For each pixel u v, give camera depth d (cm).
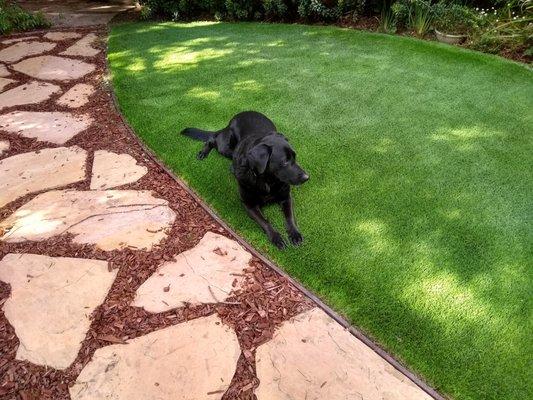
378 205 303
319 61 561
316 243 272
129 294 237
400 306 230
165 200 317
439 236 275
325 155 360
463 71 519
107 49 639
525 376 196
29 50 641
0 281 246
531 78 496
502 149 366
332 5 706
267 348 208
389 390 190
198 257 264
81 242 274
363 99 457
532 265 254
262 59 575
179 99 470
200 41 660
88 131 414
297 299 236
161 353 206
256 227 290
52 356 205
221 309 229
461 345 210
